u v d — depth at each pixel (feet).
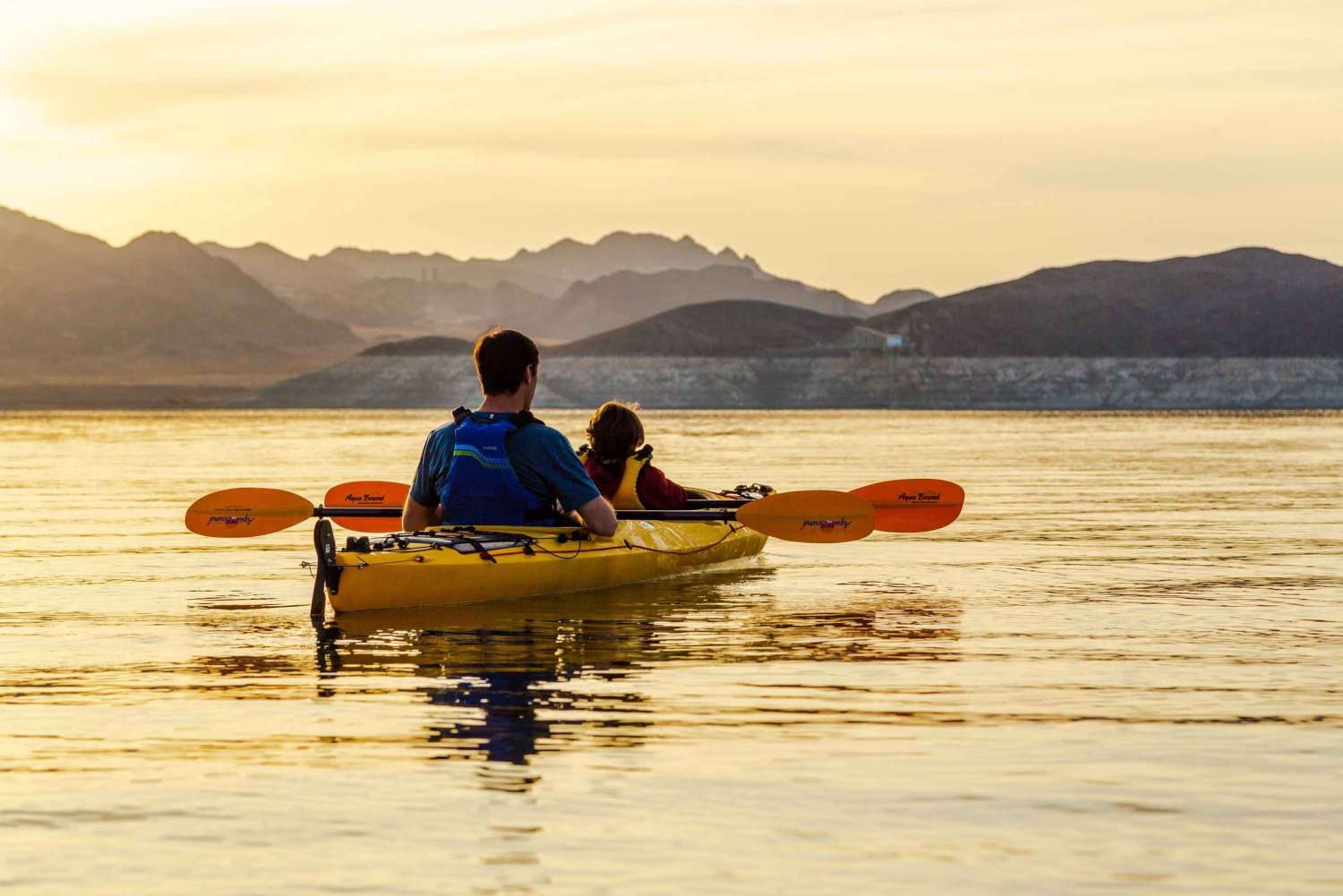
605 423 42.39
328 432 248.11
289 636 32.45
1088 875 15.90
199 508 42.34
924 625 34.09
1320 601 38.32
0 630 33.24
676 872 16.03
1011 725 23.00
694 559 43.93
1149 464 126.31
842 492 41.81
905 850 16.74
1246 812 18.17
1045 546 53.57
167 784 19.52
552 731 22.58
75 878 15.93
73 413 542.16
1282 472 112.06
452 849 16.80
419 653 29.99
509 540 37.32
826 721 23.34
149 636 32.32
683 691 25.88
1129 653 30.04
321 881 15.81
